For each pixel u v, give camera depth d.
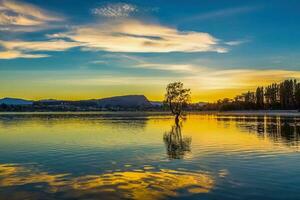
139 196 15.81
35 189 17.08
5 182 18.56
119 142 38.47
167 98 95.00
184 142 37.97
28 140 41.62
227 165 23.25
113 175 20.27
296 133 49.28
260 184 17.89
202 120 105.75
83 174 20.61
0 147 34.56
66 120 106.62
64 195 16.02
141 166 23.09
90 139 42.31
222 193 16.23
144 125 75.38
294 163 23.94
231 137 43.66
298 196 15.73
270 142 37.28
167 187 17.36
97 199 15.38
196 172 20.94
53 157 27.52
